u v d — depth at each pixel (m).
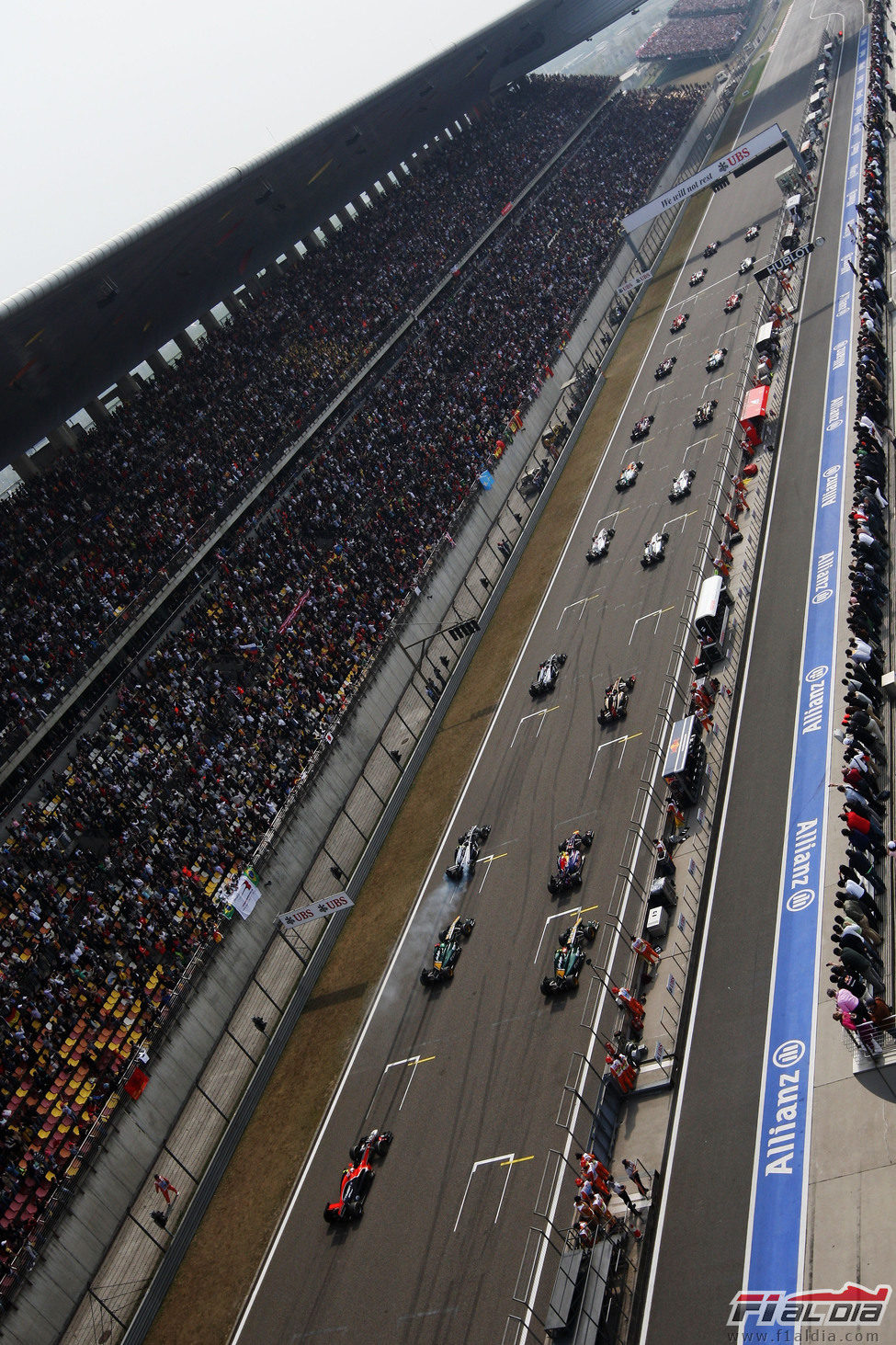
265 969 52.56
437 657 70.81
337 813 59.75
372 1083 44.53
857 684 40.97
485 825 54.38
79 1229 41.78
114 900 51.72
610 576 68.88
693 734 47.28
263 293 100.81
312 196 107.25
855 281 82.69
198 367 87.62
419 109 130.50
